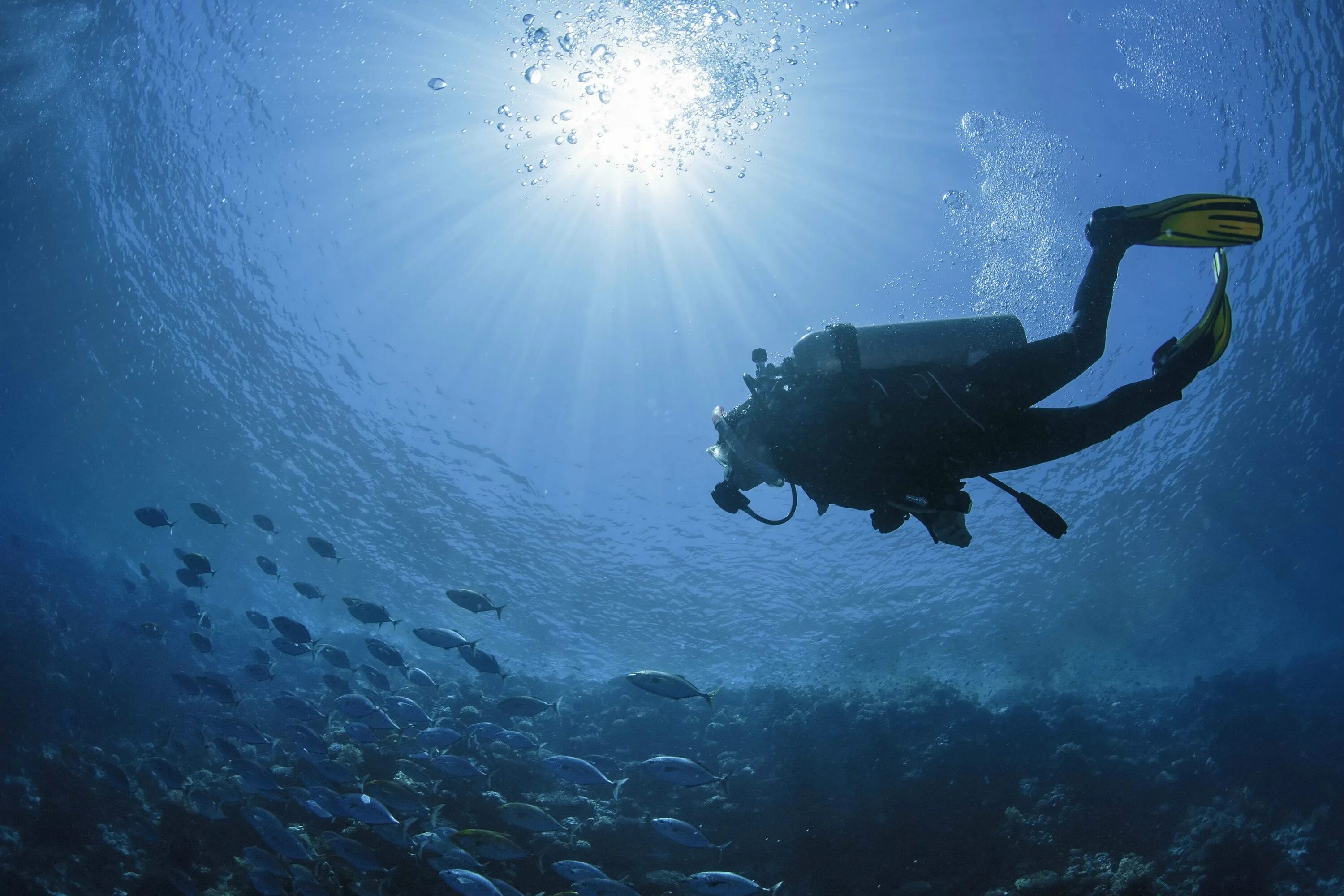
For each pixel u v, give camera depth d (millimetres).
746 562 25469
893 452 2750
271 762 10750
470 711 11539
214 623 20016
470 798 8820
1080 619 28266
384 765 9305
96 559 35688
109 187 22062
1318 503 24766
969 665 29453
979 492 22578
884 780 10258
